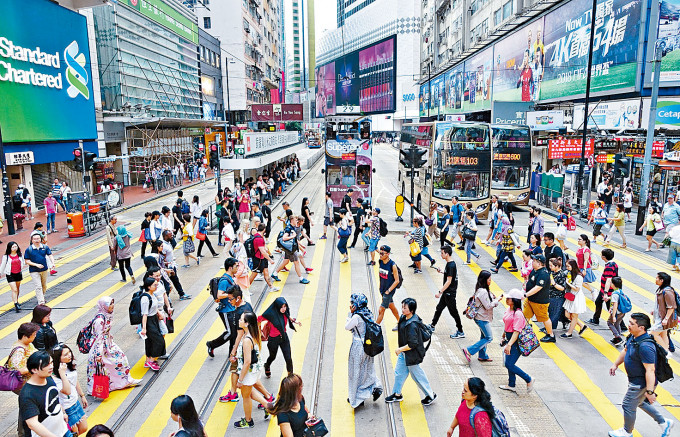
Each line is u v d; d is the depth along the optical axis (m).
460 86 58.47
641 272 13.98
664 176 22.45
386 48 108.38
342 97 134.38
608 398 7.38
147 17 42.12
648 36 23.89
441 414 6.89
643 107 24.56
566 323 10.11
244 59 68.44
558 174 26.05
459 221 17.02
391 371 8.22
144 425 6.66
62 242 18.73
